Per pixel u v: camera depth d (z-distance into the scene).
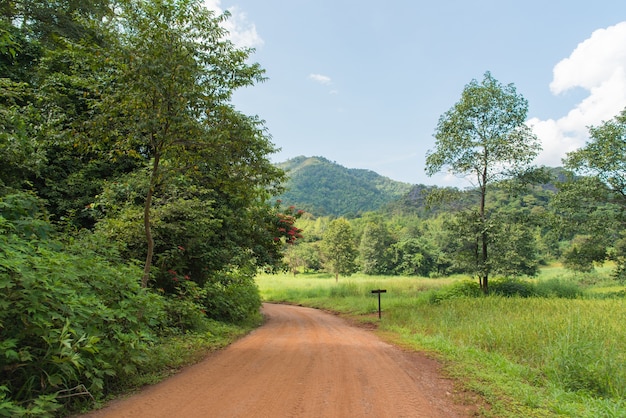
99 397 4.53
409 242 69.69
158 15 6.90
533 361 7.30
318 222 125.75
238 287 15.26
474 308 14.04
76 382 4.44
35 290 4.04
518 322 10.12
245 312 14.72
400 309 16.53
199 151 8.13
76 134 7.63
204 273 12.99
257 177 8.77
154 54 6.70
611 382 5.75
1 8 14.25
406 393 5.29
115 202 10.53
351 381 5.80
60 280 4.59
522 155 20.36
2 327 3.79
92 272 5.46
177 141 7.75
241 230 15.70
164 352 6.58
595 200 24.84
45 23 15.12
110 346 4.93
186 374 6.03
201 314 10.12
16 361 3.88
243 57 7.59
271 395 5.01
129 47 6.84
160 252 11.08
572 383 5.88
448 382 5.99
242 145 7.98
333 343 9.58
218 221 12.12
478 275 21.12
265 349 8.52
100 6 15.40
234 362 7.02
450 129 21.53
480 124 21.33
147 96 6.88
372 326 14.35
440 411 4.65
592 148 24.77
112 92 7.28
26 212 5.96
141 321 6.03
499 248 21.14
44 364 4.07
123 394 4.88
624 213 25.03
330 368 6.64
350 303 22.34
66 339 3.94
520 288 21.39
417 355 8.11
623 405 4.99
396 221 115.19
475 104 20.80
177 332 8.74
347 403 4.77
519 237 21.75
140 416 4.12
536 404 4.93
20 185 8.52
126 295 5.78
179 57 6.82
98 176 12.41
